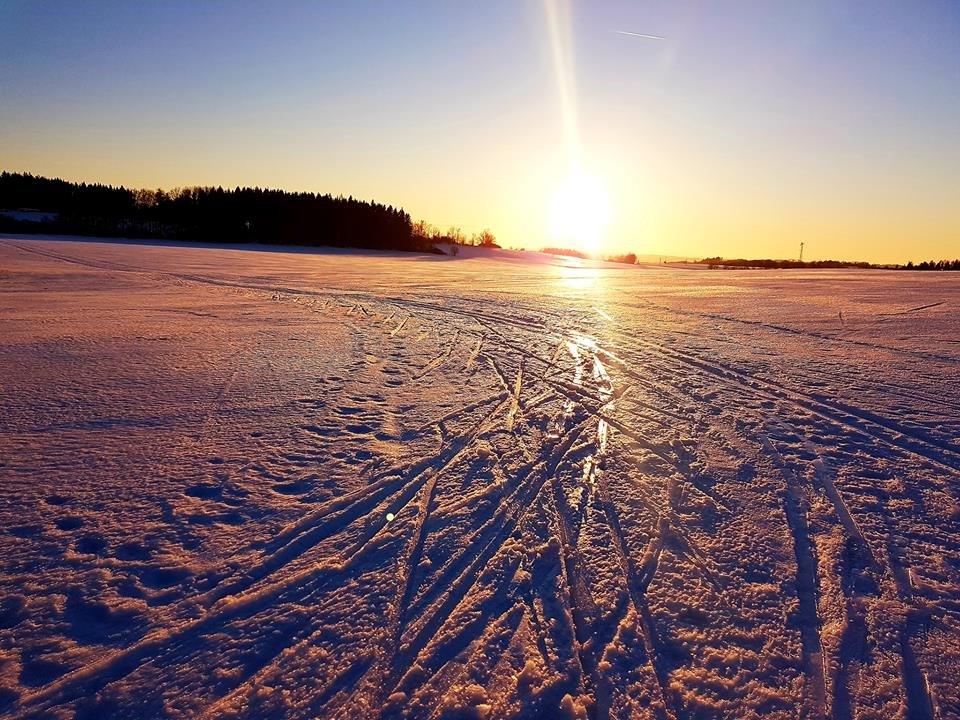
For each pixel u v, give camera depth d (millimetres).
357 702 2094
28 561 2873
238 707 2061
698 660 2318
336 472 4059
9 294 15227
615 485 3912
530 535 3240
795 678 2230
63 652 2291
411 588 2750
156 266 28188
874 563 3010
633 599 2686
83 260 30172
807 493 3818
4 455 4148
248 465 4125
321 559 2973
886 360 8156
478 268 41062
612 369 7637
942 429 5109
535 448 4613
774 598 2711
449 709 2070
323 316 12641
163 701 2078
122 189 81062
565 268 47375
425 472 4090
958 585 2826
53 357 7426
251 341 9133
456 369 7551
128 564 2881
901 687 2193
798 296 18953
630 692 2156
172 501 3543
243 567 2885
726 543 3184
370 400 5926
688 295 19469
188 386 6191
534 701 2111
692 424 5289
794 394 6324
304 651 2332
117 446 4406
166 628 2443
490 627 2486
